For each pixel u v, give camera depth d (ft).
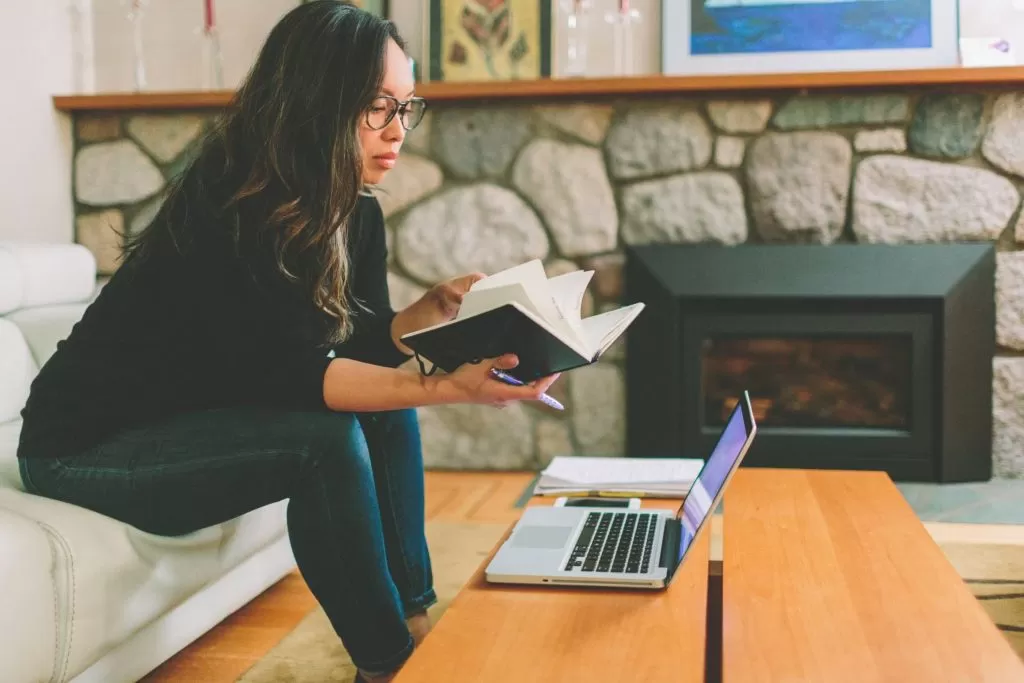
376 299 5.63
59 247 7.47
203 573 5.08
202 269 4.28
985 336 9.27
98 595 4.24
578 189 9.73
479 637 3.27
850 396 9.87
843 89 9.33
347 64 4.25
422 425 10.25
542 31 10.00
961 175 9.26
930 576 3.85
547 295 3.84
